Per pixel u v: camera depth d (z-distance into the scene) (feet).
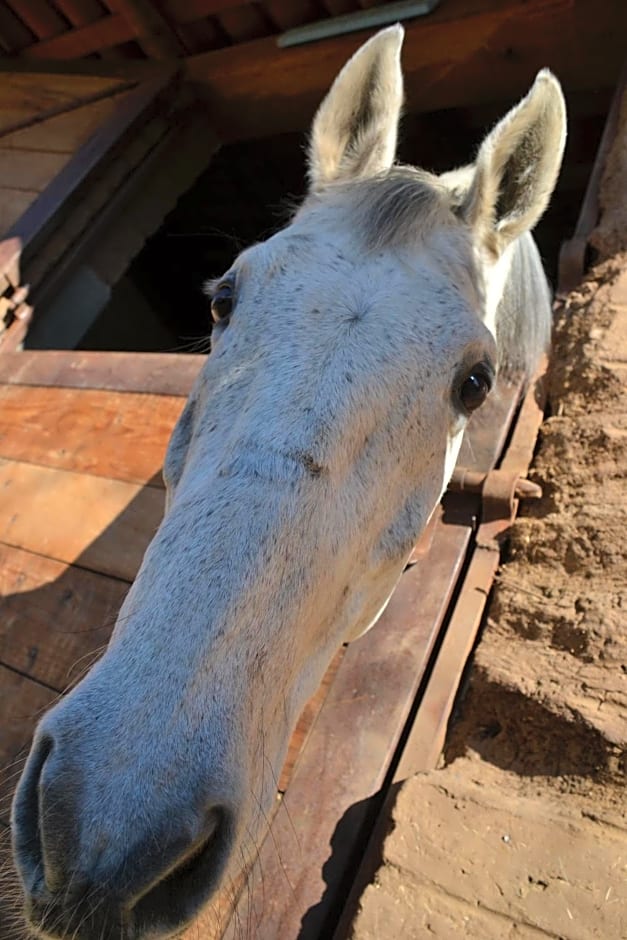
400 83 2.03
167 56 5.11
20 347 4.20
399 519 1.55
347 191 1.77
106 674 1.09
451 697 2.03
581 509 2.30
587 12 3.84
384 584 1.66
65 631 2.68
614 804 1.70
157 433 3.21
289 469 1.24
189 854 1.04
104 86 5.18
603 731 1.77
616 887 1.56
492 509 2.41
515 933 1.54
